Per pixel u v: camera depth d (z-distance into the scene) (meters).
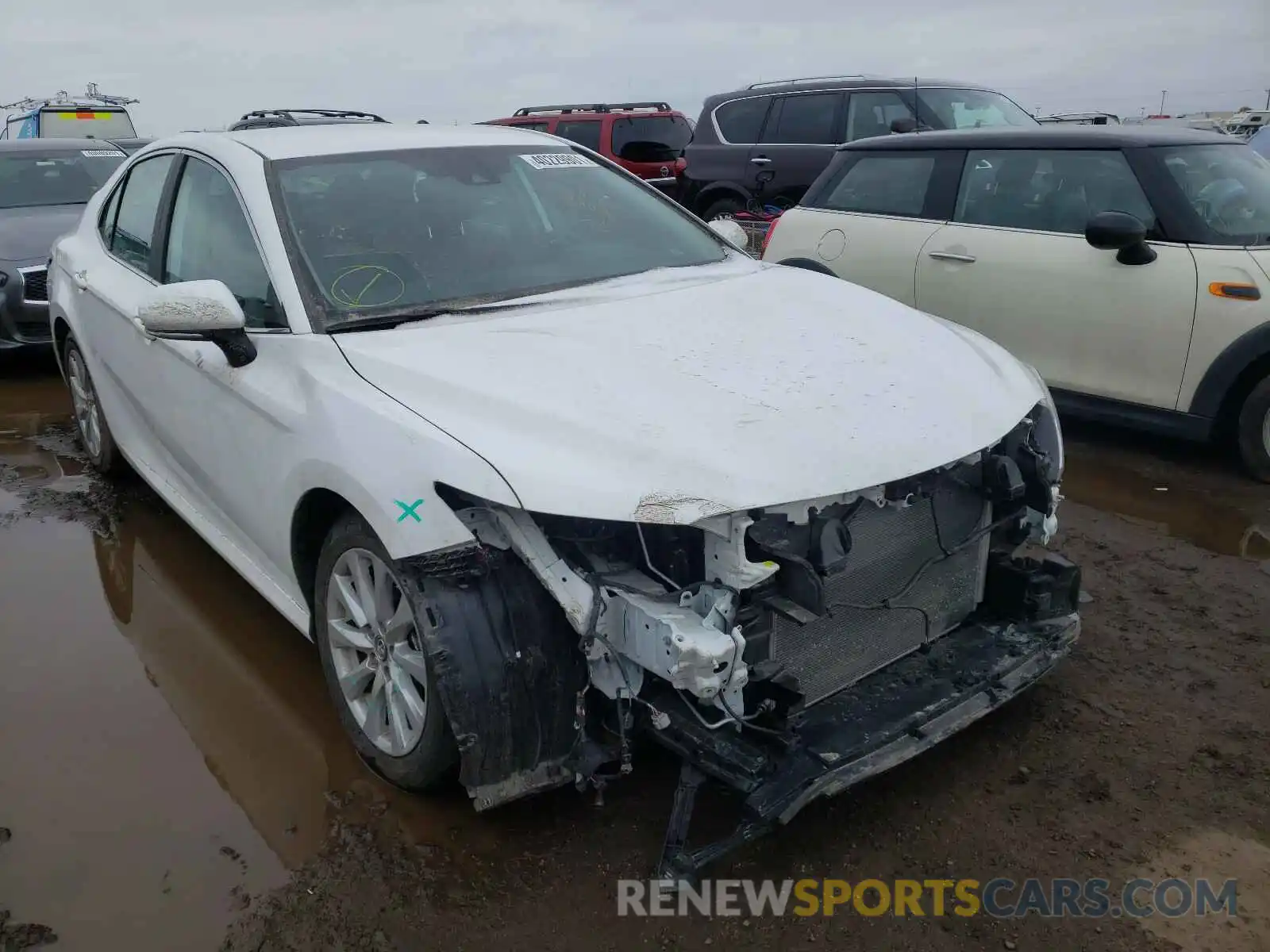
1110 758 3.04
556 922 2.47
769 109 10.76
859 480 2.47
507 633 2.46
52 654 3.76
